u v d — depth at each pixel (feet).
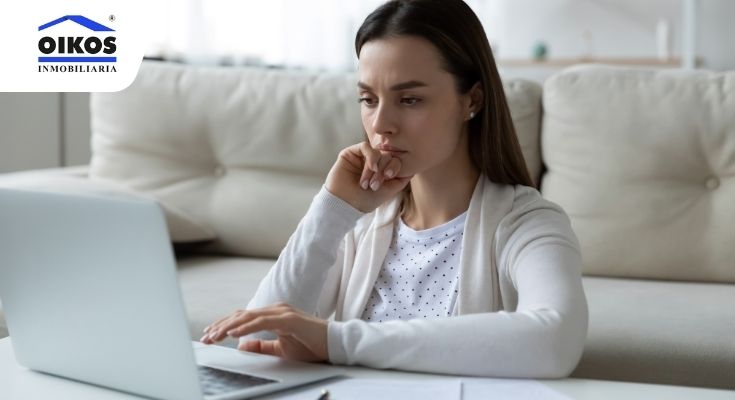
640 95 6.43
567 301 3.37
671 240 6.22
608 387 3.04
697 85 6.37
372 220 4.46
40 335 3.22
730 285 6.16
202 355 3.48
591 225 6.39
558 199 6.54
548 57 16.30
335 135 7.01
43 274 3.07
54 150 10.65
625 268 6.31
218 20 11.16
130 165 7.43
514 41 16.55
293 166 7.08
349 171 3.95
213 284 6.10
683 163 6.27
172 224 6.84
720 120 6.20
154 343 2.86
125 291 2.85
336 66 12.75
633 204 6.31
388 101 3.78
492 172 4.18
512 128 4.20
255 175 7.19
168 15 10.64
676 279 6.30
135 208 2.69
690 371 4.76
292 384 3.03
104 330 2.99
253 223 7.06
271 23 11.85
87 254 2.89
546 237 3.80
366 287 4.30
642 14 15.96
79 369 3.16
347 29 12.98
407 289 4.27
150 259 2.73
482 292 4.00
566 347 3.20
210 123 7.27
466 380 3.10
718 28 15.49
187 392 2.85
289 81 7.25
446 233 4.24
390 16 3.79
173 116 7.34
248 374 3.16
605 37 16.16
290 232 6.99
